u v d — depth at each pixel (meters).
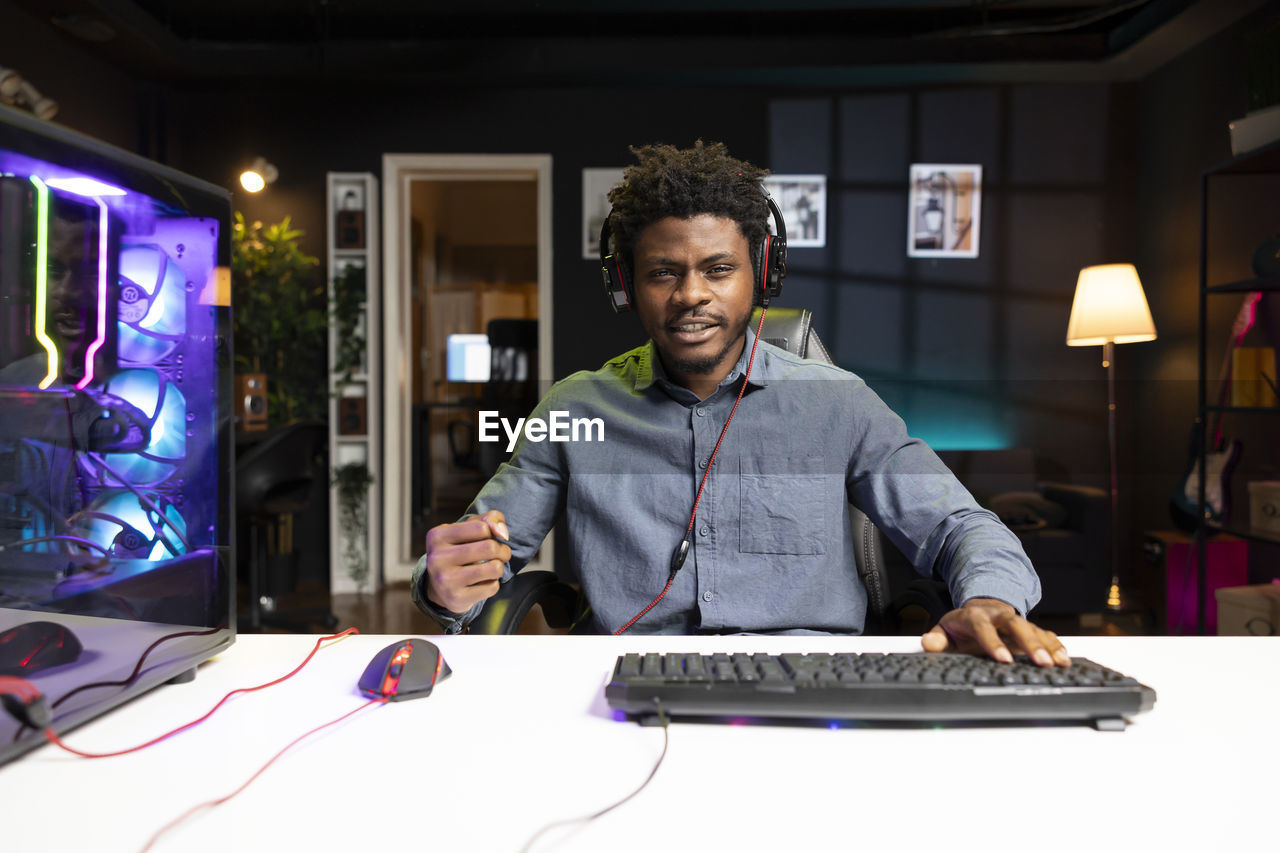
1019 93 3.90
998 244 3.91
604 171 3.91
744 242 0.93
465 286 6.22
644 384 1.04
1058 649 0.56
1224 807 0.40
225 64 3.75
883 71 3.74
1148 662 0.66
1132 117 3.89
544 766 0.45
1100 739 0.49
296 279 3.85
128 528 0.58
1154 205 3.75
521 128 3.94
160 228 0.60
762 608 0.96
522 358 4.53
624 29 3.88
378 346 3.95
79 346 0.55
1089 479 3.71
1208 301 3.35
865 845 0.37
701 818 0.39
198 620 0.62
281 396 3.76
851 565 1.02
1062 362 3.86
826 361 1.19
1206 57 3.39
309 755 0.47
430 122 3.95
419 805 0.41
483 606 0.90
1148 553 3.20
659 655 0.57
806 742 0.49
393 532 3.96
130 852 0.36
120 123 3.77
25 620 0.52
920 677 0.52
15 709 0.46
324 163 3.96
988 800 0.41
